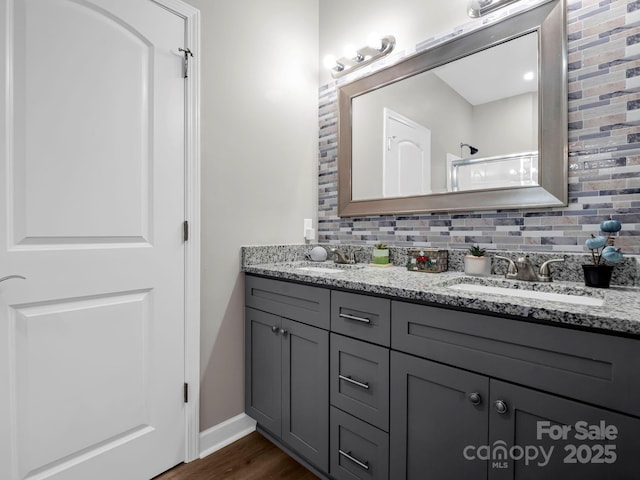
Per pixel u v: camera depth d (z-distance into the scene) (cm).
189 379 153
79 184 122
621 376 71
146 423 140
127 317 135
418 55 167
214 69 163
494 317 89
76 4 121
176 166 148
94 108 125
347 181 197
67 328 121
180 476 144
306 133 208
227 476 144
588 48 121
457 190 154
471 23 151
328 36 211
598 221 119
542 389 82
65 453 120
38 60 113
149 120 139
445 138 158
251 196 179
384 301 114
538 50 132
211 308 163
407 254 165
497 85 143
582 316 74
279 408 156
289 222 198
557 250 128
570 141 125
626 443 71
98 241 127
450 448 98
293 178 201
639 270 110
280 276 153
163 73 143
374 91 187
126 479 135
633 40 113
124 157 133
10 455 110
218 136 165
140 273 137
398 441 110
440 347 100
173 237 147
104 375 129
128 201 134
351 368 125
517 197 136
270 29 189
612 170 116
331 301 132
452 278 130
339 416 129
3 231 108
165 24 144
